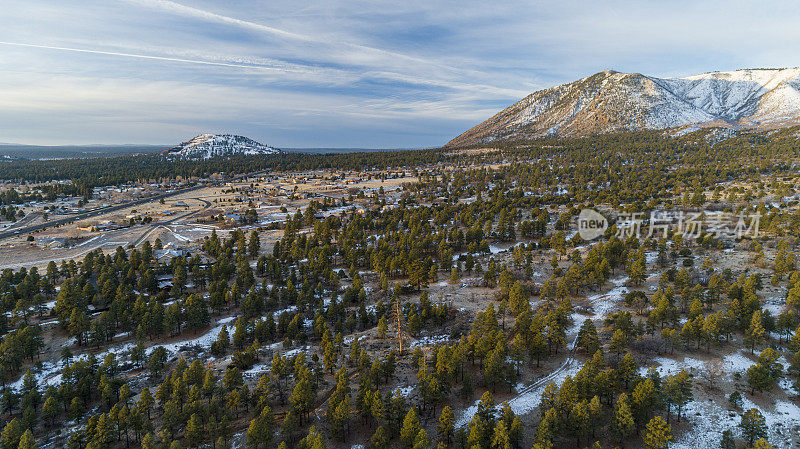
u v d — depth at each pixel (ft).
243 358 272.10
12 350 271.28
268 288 436.76
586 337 255.09
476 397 232.53
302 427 217.15
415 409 216.74
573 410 191.42
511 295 325.62
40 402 236.22
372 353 281.95
